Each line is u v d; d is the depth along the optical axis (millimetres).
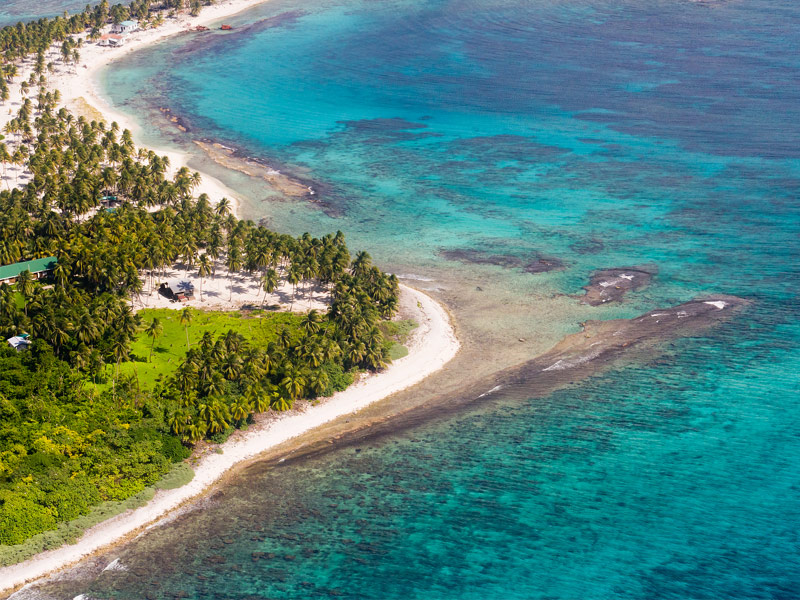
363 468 149125
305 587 122000
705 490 148375
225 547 128625
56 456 138625
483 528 137125
